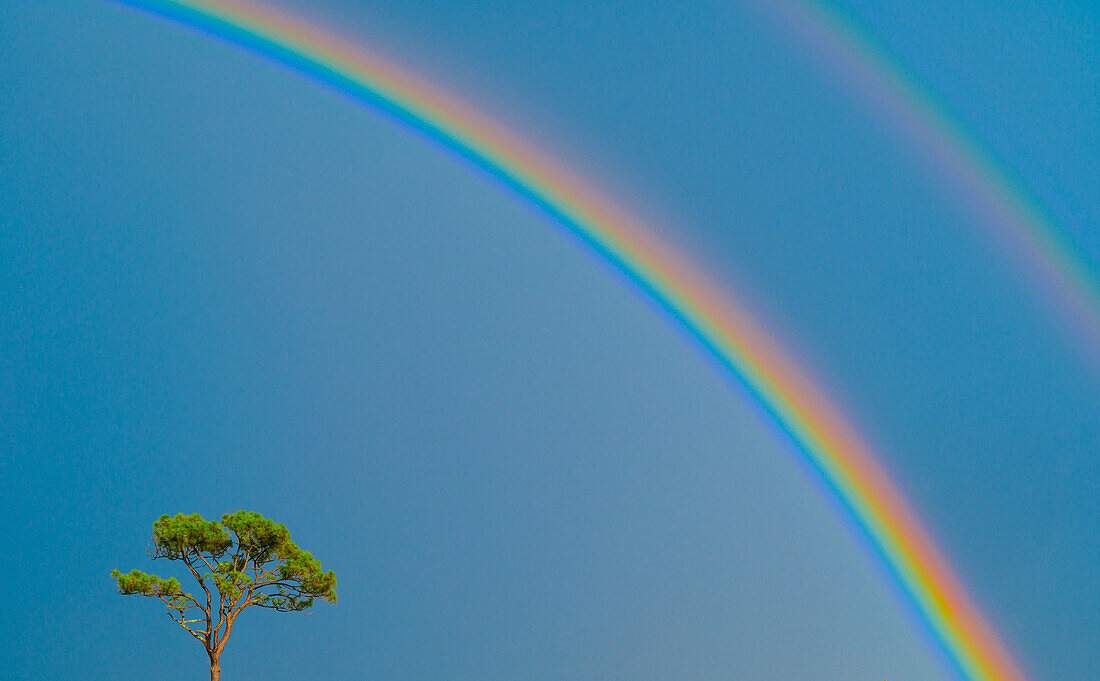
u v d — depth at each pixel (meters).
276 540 33.25
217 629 32.12
